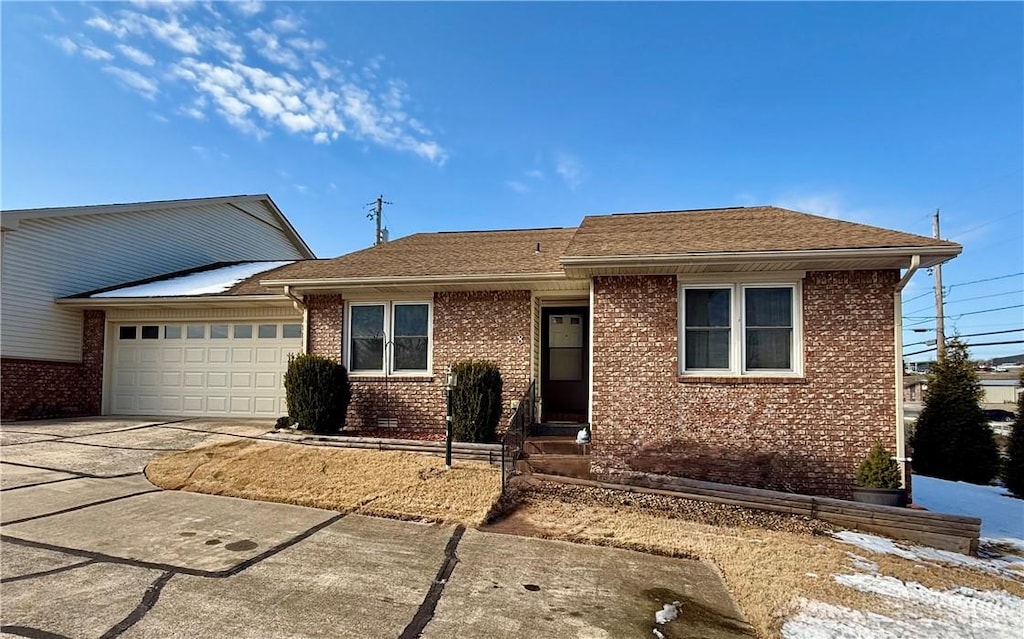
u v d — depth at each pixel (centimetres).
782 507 747
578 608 445
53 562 481
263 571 484
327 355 1131
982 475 1282
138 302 1351
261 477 782
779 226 965
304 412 1034
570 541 612
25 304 1323
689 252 840
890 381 842
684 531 661
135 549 521
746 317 895
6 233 1291
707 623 435
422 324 1112
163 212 1711
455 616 418
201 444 969
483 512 676
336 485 754
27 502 653
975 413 1332
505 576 504
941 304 2167
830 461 845
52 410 1359
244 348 1341
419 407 1090
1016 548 746
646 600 470
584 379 1172
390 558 531
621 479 812
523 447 920
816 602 489
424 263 1131
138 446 952
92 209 1468
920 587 547
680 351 902
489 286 1060
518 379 1061
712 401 883
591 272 916
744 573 545
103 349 1422
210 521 615
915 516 716
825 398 855
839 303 863
